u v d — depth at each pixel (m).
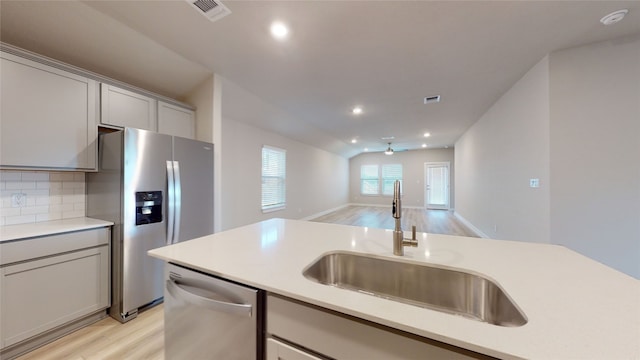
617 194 2.21
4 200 1.82
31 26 1.80
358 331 0.67
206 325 0.96
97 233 1.88
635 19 1.88
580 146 2.28
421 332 0.57
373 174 10.08
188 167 2.37
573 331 0.54
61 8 1.74
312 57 2.44
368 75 2.86
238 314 0.86
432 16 1.83
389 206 9.70
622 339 0.51
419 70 2.73
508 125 3.34
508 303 0.73
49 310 1.64
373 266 1.13
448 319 0.60
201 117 2.82
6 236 1.49
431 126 5.50
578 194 2.29
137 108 2.27
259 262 1.02
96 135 2.01
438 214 7.82
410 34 2.06
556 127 2.34
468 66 2.64
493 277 0.85
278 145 5.41
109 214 2.00
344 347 0.70
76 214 2.15
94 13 1.80
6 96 1.59
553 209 2.35
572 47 2.28
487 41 2.17
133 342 1.69
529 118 2.75
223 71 2.73
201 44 2.21
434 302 1.00
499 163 3.71
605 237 2.23
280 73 2.79
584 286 0.77
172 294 1.06
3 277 1.46
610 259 2.22
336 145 7.84
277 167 5.40
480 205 4.80
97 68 2.23
